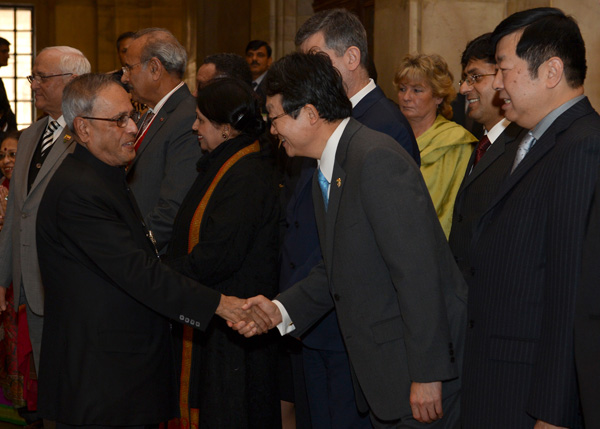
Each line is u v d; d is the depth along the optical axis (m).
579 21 4.47
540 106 2.12
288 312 2.77
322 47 2.95
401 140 2.90
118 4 13.79
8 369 4.34
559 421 1.94
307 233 2.96
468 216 2.58
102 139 2.62
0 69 14.24
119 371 2.53
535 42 2.08
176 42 3.81
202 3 11.26
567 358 1.94
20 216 3.66
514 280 2.14
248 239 3.12
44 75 3.65
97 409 2.49
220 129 3.22
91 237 2.49
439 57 3.69
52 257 2.57
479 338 2.25
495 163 2.58
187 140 3.61
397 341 2.39
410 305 2.25
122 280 2.50
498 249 2.19
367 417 2.83
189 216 3.22
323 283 2.79
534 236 2.10
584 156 1.96
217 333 3.18
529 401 2.02
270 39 9.02
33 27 14.29
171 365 2.73
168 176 3.58
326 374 2.99
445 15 5.43
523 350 2.12
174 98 3.74
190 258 3.06
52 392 2.56
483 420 2.21
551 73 2.09
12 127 7.36
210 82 3.31
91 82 2.62
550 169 2.06
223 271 3.09
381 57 6.00
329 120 2.47
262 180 3.20
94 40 14.06
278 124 2.50
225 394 3.17
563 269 1.96
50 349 2.58
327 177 2.53
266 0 9.03
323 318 2.87
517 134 2.53
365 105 2.97
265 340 3.24
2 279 3.82
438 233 2.43
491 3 5.43
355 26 2.97
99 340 2.52
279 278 3.25
